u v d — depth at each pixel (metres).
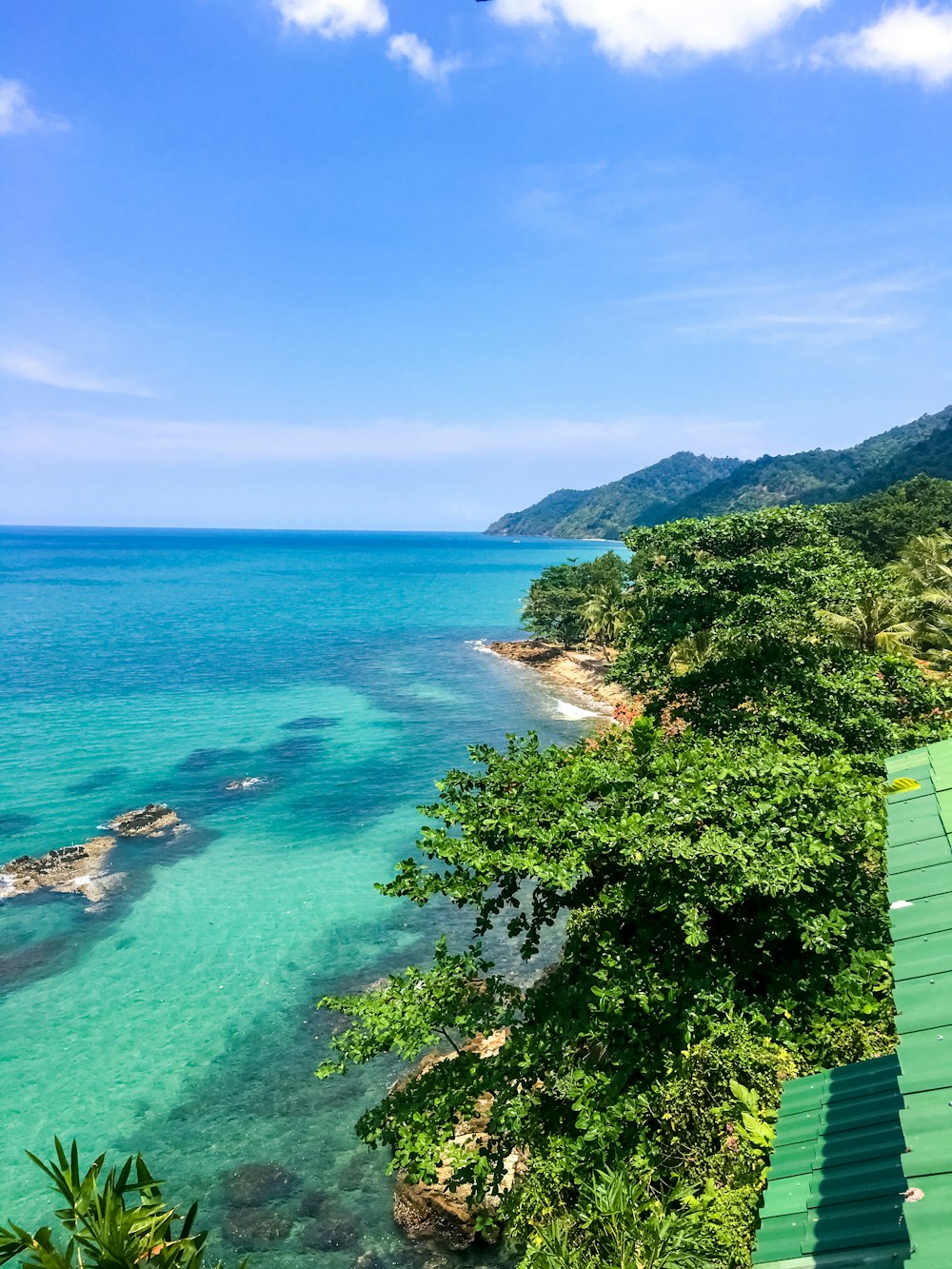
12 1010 23.48
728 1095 10.98
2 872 32.16
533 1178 11.73
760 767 14.43
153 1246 6.27
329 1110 19.81
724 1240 8.44
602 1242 9.59
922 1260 4.07
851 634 37.94
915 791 8.83
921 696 22.89
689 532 25.78
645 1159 10.77
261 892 31.19
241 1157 18.33
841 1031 11.28
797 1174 6.85
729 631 22.42
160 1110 19.70
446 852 12.87
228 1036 22.58
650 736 15.77
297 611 132.00
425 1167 11.44
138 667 78.44
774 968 13.46
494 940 27.75
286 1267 15.72
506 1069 12.27
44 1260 5.94
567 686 73.88
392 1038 12.30
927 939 6.20
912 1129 4.77
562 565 94.62
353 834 37.34
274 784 44.22
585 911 14.41
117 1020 23.17
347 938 27.89
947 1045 5.16
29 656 83.44
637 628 26.47
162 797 41.62
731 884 12.26
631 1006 12.55
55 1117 19.42
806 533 25.81
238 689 69.50
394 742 53.69
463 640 102.94
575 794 13.90
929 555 52.38
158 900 30.38
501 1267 15.48
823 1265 5.52
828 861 12.13
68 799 40.91
